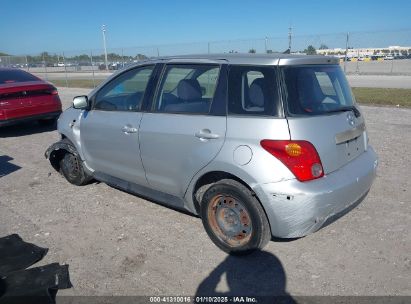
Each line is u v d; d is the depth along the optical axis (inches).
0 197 205.9
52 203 194.9
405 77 900.0
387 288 119.9
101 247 150.6
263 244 133.7
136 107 169.5
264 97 129.5
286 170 122.7
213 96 141.0
